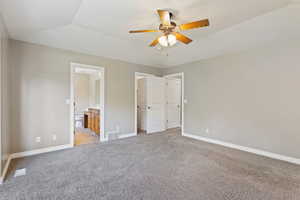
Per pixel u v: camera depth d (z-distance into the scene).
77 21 2.69
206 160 2.88
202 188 1.99
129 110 4.73
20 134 3.03
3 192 1.87
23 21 2.37
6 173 2.34
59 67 3.51
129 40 3.54
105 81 4.25
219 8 2.24
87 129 5.86
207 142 4.09
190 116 4.66
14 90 2.97
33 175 2.29
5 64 2.51
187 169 2.51
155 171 2.44
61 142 3.52
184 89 4.84
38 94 3.24
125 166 2.62
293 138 2.78
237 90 3.57
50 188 1.96
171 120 6.10
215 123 4.01
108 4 2.17
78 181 2.13
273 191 1.92
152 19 2.58
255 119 3.27
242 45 3.26
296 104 2.75
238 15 2.43
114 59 4.41
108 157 3.00
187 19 2.55
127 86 4.69
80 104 7.71
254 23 2.64
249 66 3.36
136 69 4.92
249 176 2.29
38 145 3.22
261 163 2.75
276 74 2.97
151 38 3.42
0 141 2.05
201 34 3.17
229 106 3.72
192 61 4.56
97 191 1.91
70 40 3.29
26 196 1.80
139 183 2.10
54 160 2.84
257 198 1.79
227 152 3.32
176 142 4.08
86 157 3.00
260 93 3.19
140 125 5.88
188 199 1.77
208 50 3.77
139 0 2.07
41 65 3.29
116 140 4.25
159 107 5.48
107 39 3.43
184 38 2.49
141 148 3.56
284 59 2.87
